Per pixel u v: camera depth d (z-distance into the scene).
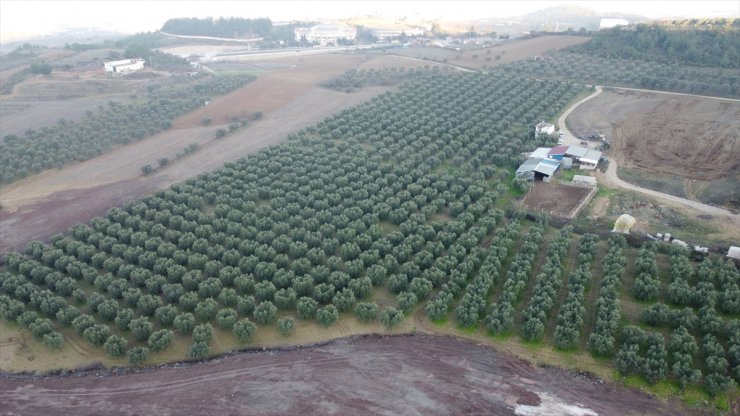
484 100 180.62
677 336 72.56
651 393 68.50
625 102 174.75
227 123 181.62
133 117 181.12
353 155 142.38
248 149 157.12
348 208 114.00
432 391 70.50
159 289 91.88
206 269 95.12
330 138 157.62
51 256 99.62
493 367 74.19
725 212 108.38
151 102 195.88
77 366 79.12
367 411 67.88
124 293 88.69
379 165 133.00
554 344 76.75
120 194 130.88
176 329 83.62
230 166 138.38
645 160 134.75
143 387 74.06
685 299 81.81
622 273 88.44
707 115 156.12
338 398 70.12
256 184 127.75
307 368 75.81
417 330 82.25
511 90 192.75
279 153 145.00
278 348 80.56
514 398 68.81
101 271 100.25
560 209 113.56
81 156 152.25
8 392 75.12
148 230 110.44
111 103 194.38
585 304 84.38
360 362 76.38
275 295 86.44
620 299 85.12
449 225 104.44
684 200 114.38
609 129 155.25
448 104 179.00
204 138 167.50
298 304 84.31
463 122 161.88
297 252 99.56
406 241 100.00
